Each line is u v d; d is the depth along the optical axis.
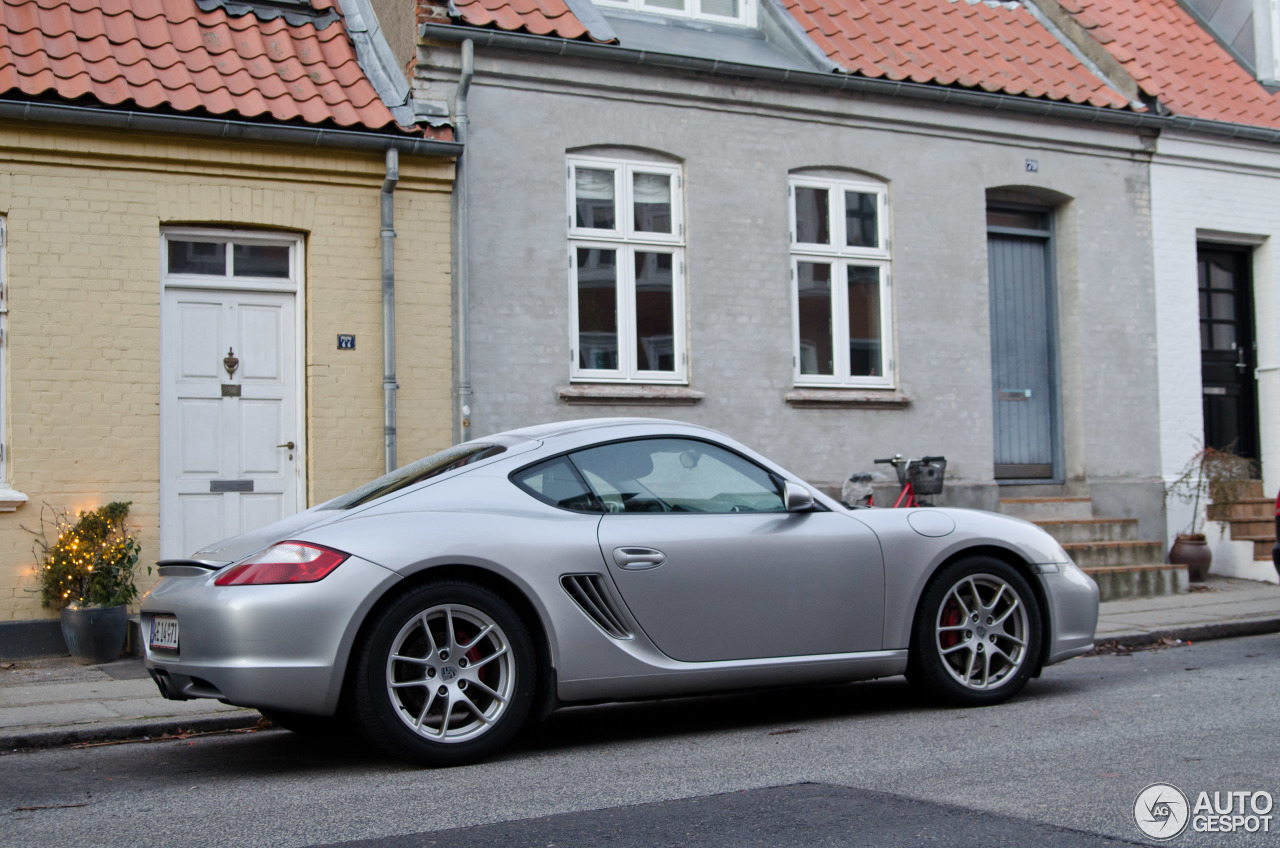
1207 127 13.01
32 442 8.59
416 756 5.14
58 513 8.62
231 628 4.98
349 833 4.20
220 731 6.39
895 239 11.82
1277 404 13.67
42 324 8.66
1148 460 12.83
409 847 4.00
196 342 9.27
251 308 9.45
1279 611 10.07
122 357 8.87
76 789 5.07
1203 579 12.26
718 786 4.76
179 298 9.23
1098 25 13.74
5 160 8.60
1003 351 12.68
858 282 11.80
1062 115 12.41
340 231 9.58
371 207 9.69
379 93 10.05
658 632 5.61
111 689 7.33
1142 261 12.94
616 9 11.96
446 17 10.05
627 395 10.54
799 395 11.21
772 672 5.84
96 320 8.80
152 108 8.88
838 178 11.70
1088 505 12.41
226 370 9.34
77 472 8.70
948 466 11.88
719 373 10.97
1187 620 9.57
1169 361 13.00
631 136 10.75
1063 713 6.17
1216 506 12.77
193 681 5.16
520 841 4.04
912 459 11.43
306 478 9.49
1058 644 6.55
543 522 5.52
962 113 12.06
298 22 10.45
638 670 5.55
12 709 6.66
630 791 4.72
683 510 5.86
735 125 11.18
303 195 9.46
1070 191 12.62
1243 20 14.57
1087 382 12.61
